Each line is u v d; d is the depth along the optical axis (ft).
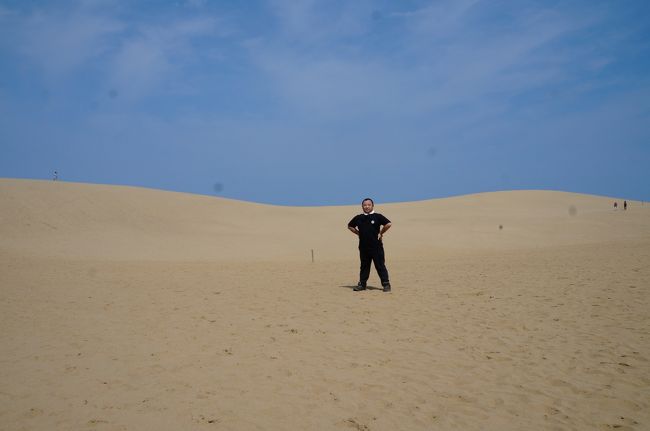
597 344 20.53
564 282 38.01
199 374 17.69
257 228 136.26
